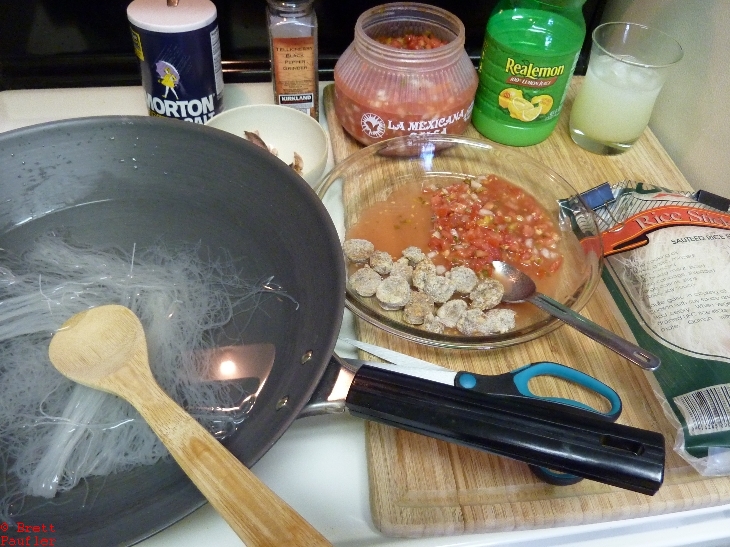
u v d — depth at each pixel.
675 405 0.46
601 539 0.43
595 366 0.52
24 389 0.43
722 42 0.63
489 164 0.71
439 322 0.53
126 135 0.52
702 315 0.49
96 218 0.54
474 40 0.82
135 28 0.61
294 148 0.70
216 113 0.70
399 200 0.68
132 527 0.34
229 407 0.42
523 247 0.63
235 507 0.32
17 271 0.50
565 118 0.79
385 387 0.38
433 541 0.42
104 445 0.40
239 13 0.76
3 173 0.50
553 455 0.35
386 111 0.66
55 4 0.71
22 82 0.77
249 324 0.47
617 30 0.72
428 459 0.44
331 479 0.44
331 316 0.40
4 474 0.39
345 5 0.77
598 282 0.56
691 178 0.72
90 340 0.43
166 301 0.48
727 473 0.44
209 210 0.54
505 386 0.46
